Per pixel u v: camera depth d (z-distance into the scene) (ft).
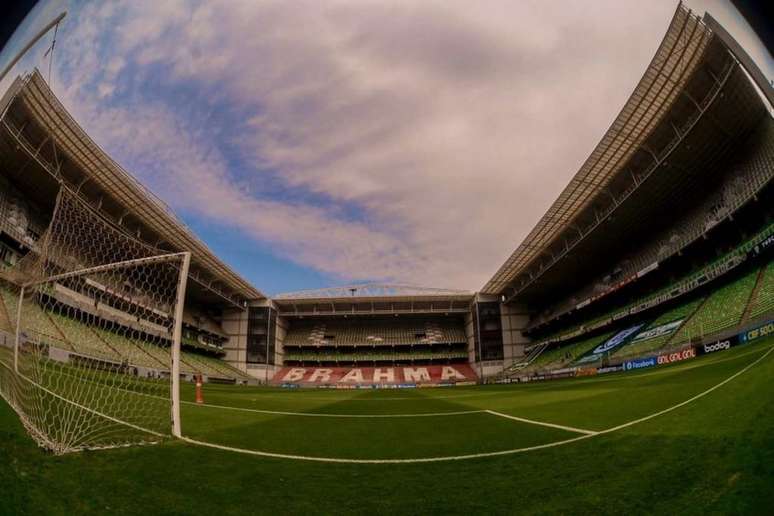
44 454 13.12
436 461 15.39
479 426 25.17
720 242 84.84
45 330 35.65
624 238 111.24
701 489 9.36
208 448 16.70
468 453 16.74
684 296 88.22
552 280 139.74
